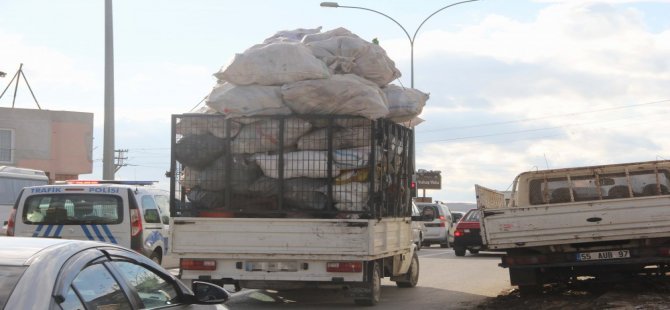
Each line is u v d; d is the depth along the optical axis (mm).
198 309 5824
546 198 14422
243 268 11703
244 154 11820
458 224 27000
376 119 11852
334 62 12094
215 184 11883
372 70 12336
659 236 12289
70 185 14391
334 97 11492
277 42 12031
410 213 14609
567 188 14398
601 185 14289
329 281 11617
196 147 11844
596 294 13633
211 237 11695
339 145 11727
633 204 12359
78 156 52844
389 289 15445
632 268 13383
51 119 51750
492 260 24781
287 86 11539
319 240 11547
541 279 13562
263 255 11617
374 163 11695
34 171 29547
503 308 12508
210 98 11797
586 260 12703
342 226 11531
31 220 14258
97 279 4688
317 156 11648
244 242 11641
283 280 11672
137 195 14500
